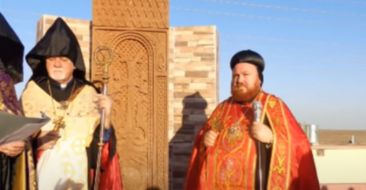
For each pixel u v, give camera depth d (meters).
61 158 4.55
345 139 31.47
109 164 4.90
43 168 4.50
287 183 4.48
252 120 4.57
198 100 7.80
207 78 7.82
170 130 7.77
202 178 4.71
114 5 7.18
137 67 7.24
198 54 7.83
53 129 4.57
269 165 4.48
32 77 4.83
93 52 7.08
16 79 4.21
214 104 7.79
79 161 4.60
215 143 4.73
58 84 4.74
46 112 4.62
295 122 4.72
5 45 4.10
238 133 4.61
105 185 4.89
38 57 4.73
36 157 4.52
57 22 4.74
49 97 4.68
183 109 7.79
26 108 4.62
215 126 4.82
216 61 7.89
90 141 4.70
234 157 4.55
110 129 4.88
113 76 7.16
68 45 4.67
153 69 7.25
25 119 3.44
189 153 7.75
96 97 4.77
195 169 5.00
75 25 7.39
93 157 4.81
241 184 4.50
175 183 7.71
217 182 4.61
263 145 4.54
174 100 7.81
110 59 5.26
